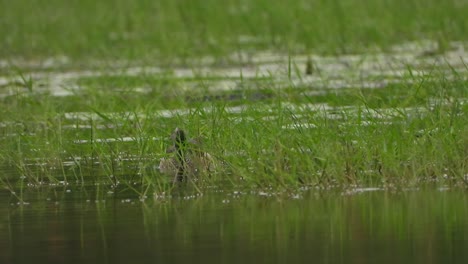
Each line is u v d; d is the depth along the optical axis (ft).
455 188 118.32
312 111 149.38
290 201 114.01
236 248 92.94
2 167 145.28
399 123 134.72
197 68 246.68
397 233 96.58
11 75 237.86
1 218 110.73
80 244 96.84
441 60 229.25
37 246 96.89
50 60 288.71
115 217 108.78
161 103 187.73
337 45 269.64
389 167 122.52
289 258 88.94
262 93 185.57
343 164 123.03
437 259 87.15
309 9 318.24
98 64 269.64
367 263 86.69
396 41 272.51
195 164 135.64
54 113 173.47
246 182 125.29
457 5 306.76
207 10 343.05
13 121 177.99
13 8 392.06
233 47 282.77
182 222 104.73
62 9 384.27
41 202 119.34
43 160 144.87
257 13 327.67
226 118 141.28
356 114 148.66
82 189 126.72
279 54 267.80
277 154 122.42
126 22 343.87
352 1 319.68
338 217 104.32
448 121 132.87
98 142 149.79
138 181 130.62
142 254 92.12
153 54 280.51
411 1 314.35
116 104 187.11
